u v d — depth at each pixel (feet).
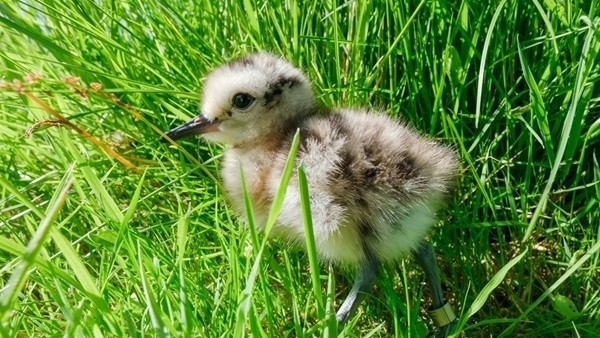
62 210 0.96
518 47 0.88
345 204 0.77
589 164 0.98
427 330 0.87
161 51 1.08
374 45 1.01
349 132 0.80
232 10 1.09
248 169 0.84
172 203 0.99
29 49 1.17
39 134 1.08
